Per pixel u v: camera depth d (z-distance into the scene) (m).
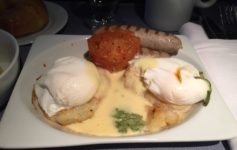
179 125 0.16
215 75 0.20
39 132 0.15
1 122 0.15
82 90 0.16
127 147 0.16
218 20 0.28
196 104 0.17
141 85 0.18
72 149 0.15
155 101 0.18
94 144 0.15
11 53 0.19
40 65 0.20
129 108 0.17
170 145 0.16
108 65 0.20
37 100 0.17
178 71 0.18
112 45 0.19
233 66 0.21
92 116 0.17
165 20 0.26
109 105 0.18
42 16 0.24
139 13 0.29
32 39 0.23
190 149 0.16
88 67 0.18
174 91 0.17
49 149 0.15
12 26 0.23
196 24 0.26
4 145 0.14
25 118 0.15
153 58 0.19
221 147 0.16
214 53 0.22
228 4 0.30
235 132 0.15
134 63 0.19
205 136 0.15
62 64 0.18
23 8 0.23
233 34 0.26
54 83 0.16
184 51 0.21
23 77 0.18
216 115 0.16
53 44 0.21
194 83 0.17
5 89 0.17
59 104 0.17
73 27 0.27
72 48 0.22
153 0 0.25
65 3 0.30
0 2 0.23
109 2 0.28
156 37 0.21
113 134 0.16
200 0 0.27
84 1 0.31
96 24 0.27
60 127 0.16
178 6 0.25
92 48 0.20
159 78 0.17
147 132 0.16
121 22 0.28
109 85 0.19
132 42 0.20
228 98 0.18
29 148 0.14
